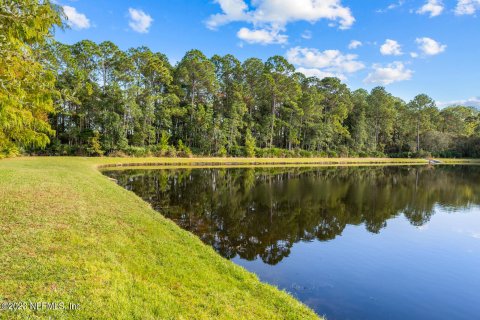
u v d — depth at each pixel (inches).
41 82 252.4
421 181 1284.4
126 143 1659.7
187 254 284.7
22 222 261.7
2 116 253.8
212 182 1010.7
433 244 481.7
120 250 246.2
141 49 1971.0
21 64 229.5
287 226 538.9
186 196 746.2
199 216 562.6
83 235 257.8
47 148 1517.0
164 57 2255.2
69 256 209.0
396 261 405.4
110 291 174.7
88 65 1758.1
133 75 1872.5
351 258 407.2
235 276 263.7
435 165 2358.5
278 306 221.6
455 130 3102.9
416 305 293.9
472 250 458.0
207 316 176.6
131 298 174.6
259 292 239.3
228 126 2057.1
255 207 675.4
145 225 346.9
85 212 338.6
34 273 177.9
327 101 2721.5
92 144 1582.2
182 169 1409.9
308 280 331.9
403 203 808.3
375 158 2642.7
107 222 317.4
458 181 1300.4
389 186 1109.1
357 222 597.3
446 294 318.7
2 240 216.2
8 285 161.5
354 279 343.0
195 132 2050.9
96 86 1718.8
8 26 211.5
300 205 722.2
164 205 632.4
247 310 200.5
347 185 1085.8
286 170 1584.6
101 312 154.1
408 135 3041.3
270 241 453.7
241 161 1895.9
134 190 782.5
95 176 759.1
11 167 680.4
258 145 2393.0
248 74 2413.9
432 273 370.6
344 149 2588.6
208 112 2038.6
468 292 324.2
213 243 425.7
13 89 235.5
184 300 190.9
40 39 233.8
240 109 2102.6
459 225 600.1
